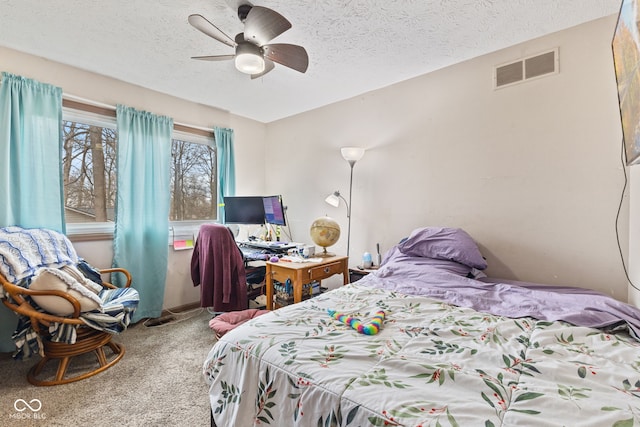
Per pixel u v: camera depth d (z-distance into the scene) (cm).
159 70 242
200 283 262
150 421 145
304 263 240
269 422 92
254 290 288
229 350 110
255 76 201
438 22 180
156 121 278
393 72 247
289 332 114
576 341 106
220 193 336
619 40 124
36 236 195
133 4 162
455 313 134
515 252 209
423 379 83
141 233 266
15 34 190
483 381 80
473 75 225
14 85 205
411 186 260
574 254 187
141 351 215
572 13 172
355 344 104
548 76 194
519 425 65
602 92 177
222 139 334
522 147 205
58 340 170
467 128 229
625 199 170
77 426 141
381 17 175
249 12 148
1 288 170
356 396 77
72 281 176
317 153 333
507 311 135
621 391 76
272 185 381
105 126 259
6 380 178
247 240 342
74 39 197
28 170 210
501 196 214
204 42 201
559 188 192
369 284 188
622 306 127
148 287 272
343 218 311
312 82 266
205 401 160
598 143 179
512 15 174
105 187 262
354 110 299
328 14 172
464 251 198
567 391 76
